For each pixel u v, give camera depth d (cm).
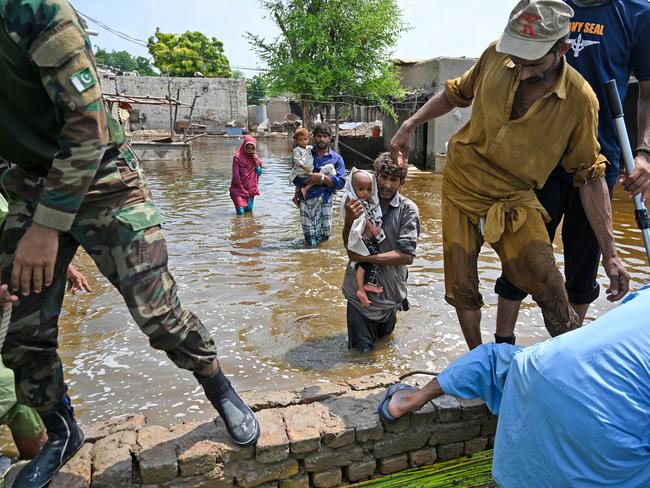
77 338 413
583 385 188
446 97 309
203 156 2275
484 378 248
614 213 919
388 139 2219
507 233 277
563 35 231
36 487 216
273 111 4906
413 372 302
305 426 250
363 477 260
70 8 175
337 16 1745
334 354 388
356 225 366
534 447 200
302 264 615
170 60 6159
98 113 179
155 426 249
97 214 201
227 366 370
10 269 202
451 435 271
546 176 272
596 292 336
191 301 491
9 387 245
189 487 232
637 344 187
